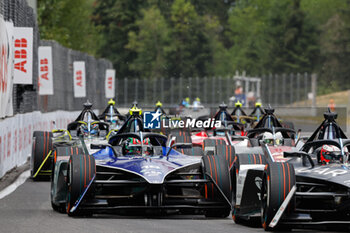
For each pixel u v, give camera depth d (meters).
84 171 34.22
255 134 61.34
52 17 188.12
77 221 33.56
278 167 29.83
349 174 31.03
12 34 62.41
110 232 29.88
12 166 64.12
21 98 71.69
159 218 35.66
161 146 40.81
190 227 31.98
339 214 31.78
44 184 53.69
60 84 117.38
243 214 33.47
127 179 37.84
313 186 32.91
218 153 48.00
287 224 29.58
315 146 38.44
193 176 41.12
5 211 37.88
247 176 33.38
